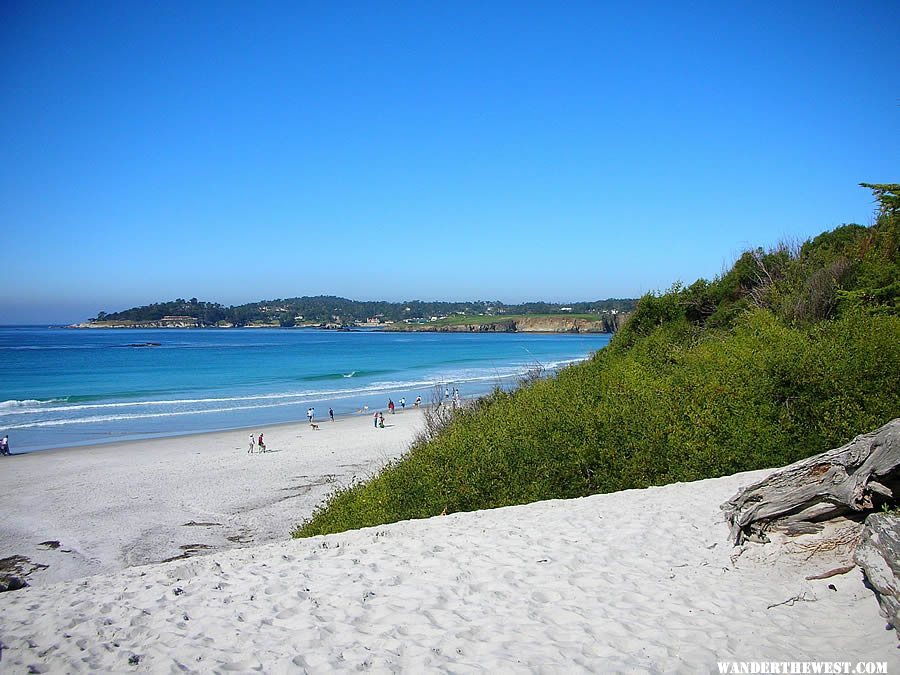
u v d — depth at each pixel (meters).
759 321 14.95
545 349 114.31
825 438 10.07
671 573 6.38
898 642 4.64
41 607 6.39
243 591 6.45
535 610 5.57
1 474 26.98
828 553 6.16
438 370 78.19
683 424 11.20
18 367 84.44
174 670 4.66
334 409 48.38
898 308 13.75
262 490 24.14
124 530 19.44
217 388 61.81
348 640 5.07
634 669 4.44
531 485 11.27
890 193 15.41
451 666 4.55
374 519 12.49
